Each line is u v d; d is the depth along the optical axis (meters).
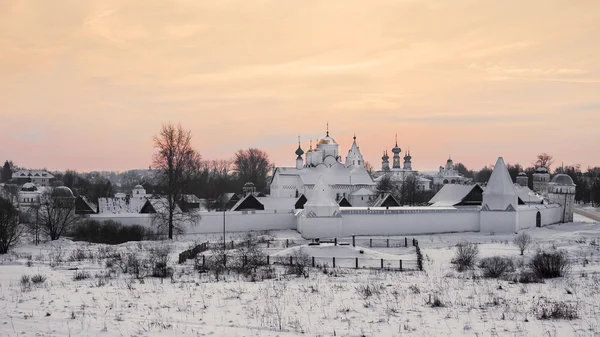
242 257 50.28
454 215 97.62
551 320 26.02
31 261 53.12
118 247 69.31
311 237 89.88
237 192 193.12
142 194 160.38
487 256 58.16
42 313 26.64
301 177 131.88
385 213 94.88
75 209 92.38
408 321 25.97
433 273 45.25
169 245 71.69
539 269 42.34
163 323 24.91
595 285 36.59
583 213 149.75
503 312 27.80
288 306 29.31
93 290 33.97
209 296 32.12
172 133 83.56
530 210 104.31
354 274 43.91
